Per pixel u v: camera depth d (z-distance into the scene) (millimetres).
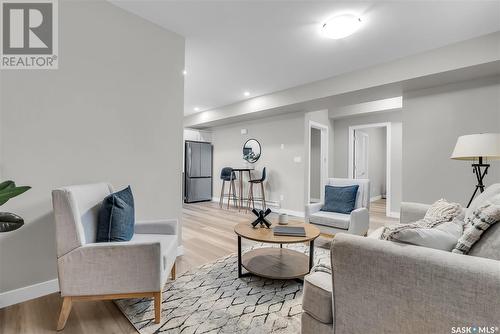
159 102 2559
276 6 2209
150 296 1554
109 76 2199
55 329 1500
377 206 6191
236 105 5371
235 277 2203
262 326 1548
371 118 5562
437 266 844
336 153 6164
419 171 3436
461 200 3139
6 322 1560
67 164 1970
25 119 1782
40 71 1849
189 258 2656
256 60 3268
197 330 1503
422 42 2748
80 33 2031
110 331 1488
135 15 2359
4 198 1275
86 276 1493
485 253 954
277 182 5359
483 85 2982
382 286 958
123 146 2301
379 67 3297
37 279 1842
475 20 2340
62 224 1491
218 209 5559
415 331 892
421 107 3420
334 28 2430
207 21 2459
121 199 1818
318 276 1238
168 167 2648
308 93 4074
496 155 1963
